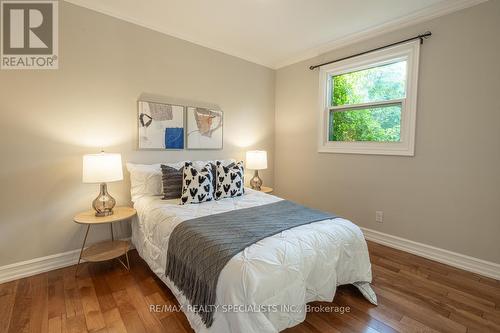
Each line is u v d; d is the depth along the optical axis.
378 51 2.77
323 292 1.58
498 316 1.68
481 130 2.18
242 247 1.43
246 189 3.09
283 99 3.92
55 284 2.02
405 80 2.65
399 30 2.62
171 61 2.89
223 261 1.35
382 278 2.14
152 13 2.50
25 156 2.11
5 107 2.01
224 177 2.64
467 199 2.28
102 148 2.48
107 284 2.03
